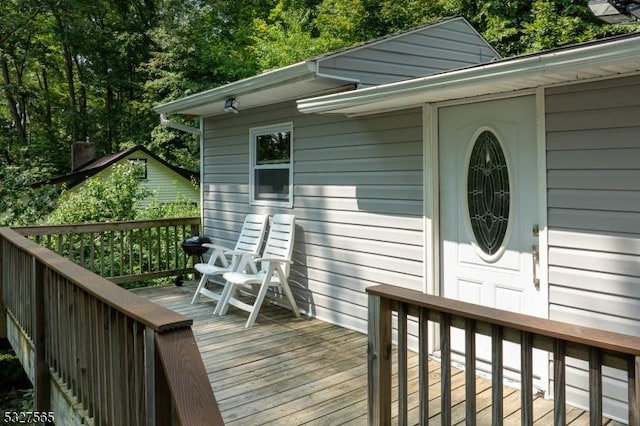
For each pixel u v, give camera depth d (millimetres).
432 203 3900
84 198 9070
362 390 3326
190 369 1490
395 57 5102
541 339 1612
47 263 2949
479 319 1754
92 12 18672
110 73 19031
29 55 19375
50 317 3389
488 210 3570
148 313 1703
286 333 4578
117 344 2068
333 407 3074
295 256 5301
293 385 3406
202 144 6938
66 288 2936
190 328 1624
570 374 3125
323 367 3738
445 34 5691
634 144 2770
